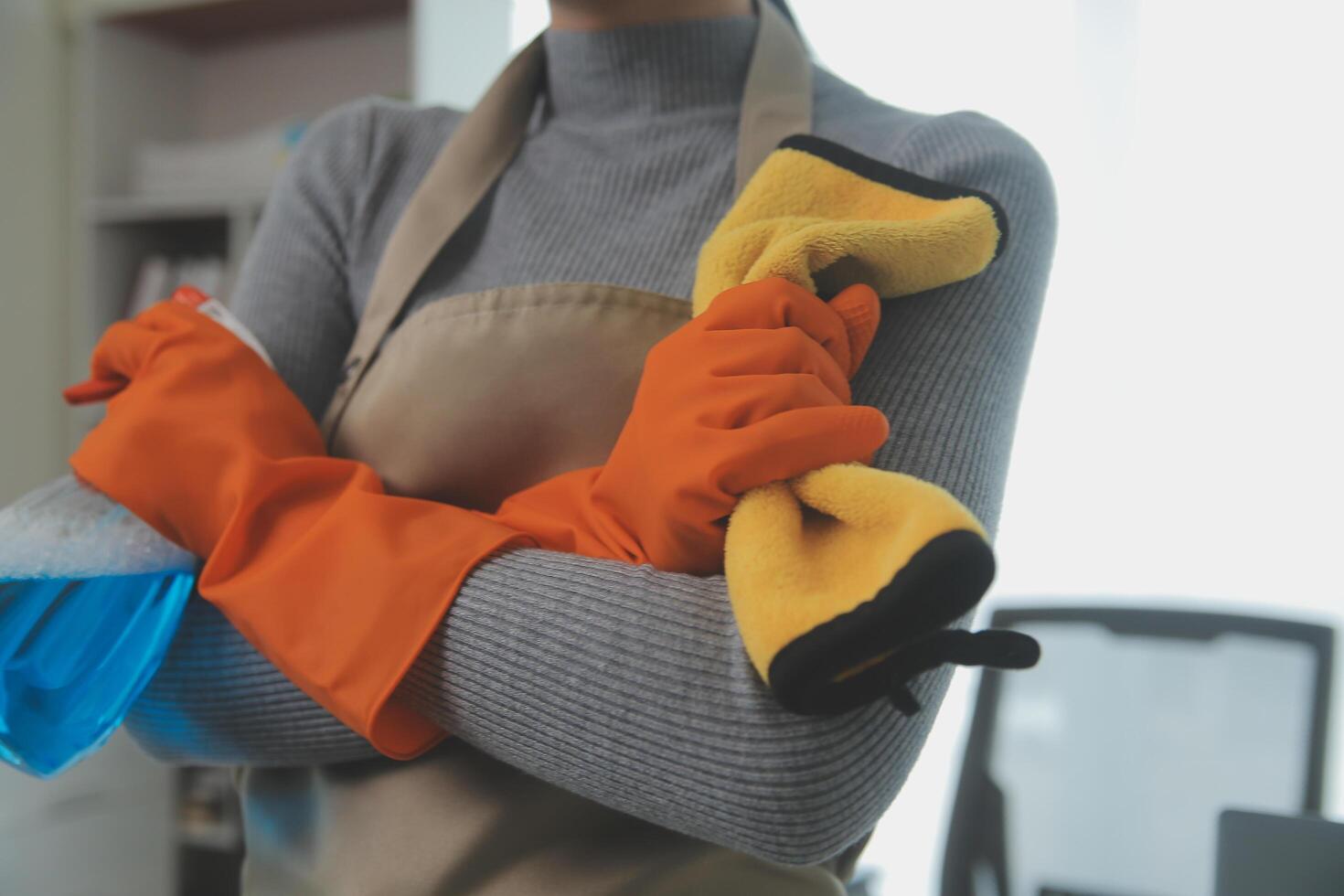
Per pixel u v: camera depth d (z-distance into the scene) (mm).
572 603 509
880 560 410
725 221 577
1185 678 1667
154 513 589
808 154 578
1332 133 2352
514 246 729
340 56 2826
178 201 2670
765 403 463
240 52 2932
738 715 462
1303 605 2381
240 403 616
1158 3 2441
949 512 400
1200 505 2451
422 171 789
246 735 620
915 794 2662
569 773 505
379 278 732
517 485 633
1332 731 1575
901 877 2650
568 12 739
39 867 2297
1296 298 2385
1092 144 2486
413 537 546
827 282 551
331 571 541
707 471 459
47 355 2922
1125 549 2498
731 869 570
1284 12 2373
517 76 769
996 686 1743
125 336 658
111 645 588
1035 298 623
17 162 2871
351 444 674
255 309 779
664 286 677
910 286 562
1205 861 1589
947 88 2533
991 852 1661
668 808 482
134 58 2857
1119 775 1661
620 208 717
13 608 559
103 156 2807
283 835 631
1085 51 2477
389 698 541
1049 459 2547
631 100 741
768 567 433
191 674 634
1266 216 2398
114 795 2463
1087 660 1722
